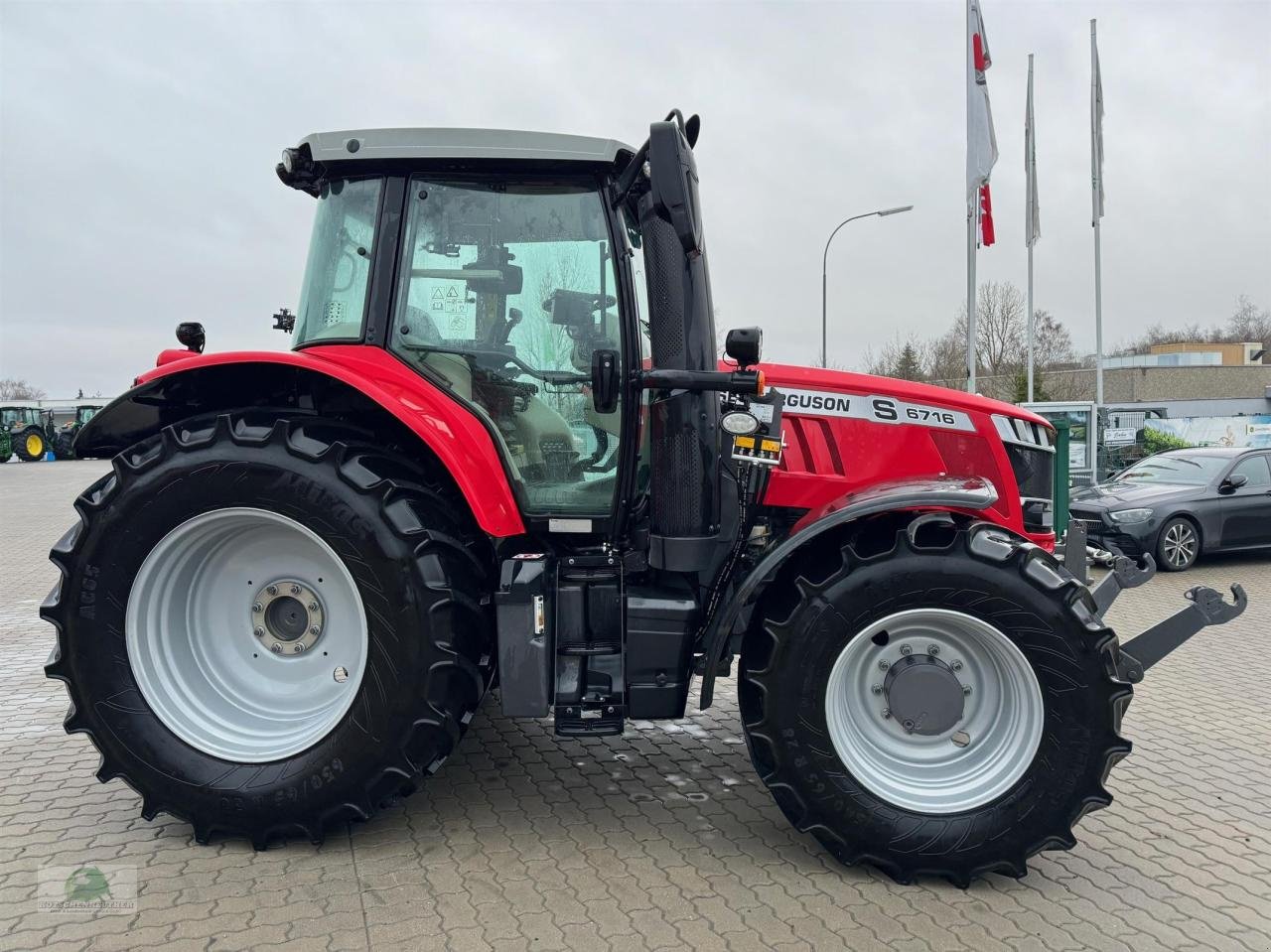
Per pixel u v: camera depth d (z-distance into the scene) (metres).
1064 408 13.43
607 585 2.93
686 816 3.12
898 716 2.77
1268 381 43.16
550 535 3.20
